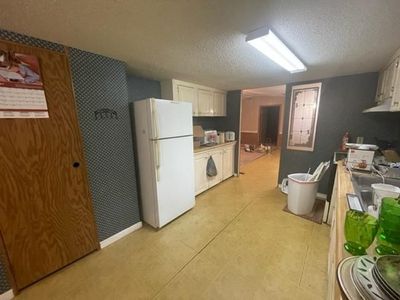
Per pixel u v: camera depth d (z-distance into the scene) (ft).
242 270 5.68
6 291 4.82
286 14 3.75
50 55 4.96
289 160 11.36
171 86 9.68
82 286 5.23
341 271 1.94
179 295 4.94
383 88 7.06
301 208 8.64
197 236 7.29
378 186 4.15
